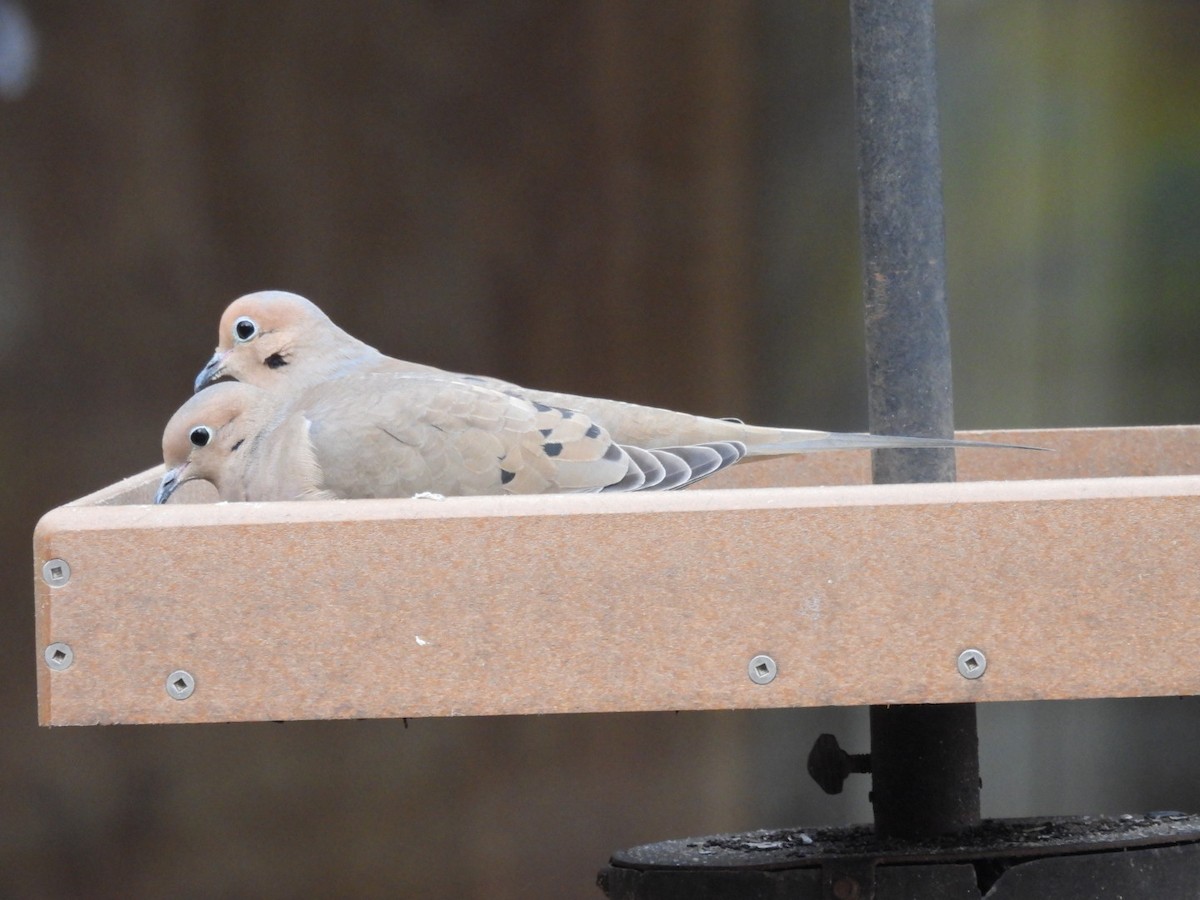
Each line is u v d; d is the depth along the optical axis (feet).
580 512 14.11
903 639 14.07
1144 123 43.14
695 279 47.98
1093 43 42.98
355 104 46.68
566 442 18.88
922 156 18.30
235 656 14.21
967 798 17.07
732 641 14.15
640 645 14.15
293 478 19.20
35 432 46.52
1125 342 43.34
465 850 48.39
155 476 20.52
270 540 14.19
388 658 14.20
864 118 18.47
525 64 47.21
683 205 47.88
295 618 14.20
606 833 48.80
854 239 45.91
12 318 46.06
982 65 43.27
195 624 14.23
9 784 46.83
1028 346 43.37
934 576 14.03
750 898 15.43
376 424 19.13
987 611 14.02
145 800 47.60
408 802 48.62
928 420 18.45
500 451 18.83
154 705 14.26
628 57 47.42
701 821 48.88
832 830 18.21
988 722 44.78
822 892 15.31
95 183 45.98
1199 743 43.83
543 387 48.08
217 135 46.37
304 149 46.62
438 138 47.19
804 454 22.76
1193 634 13.91
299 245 46.83
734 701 14.15
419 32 46.75
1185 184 43.06
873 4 18.24
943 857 15.35
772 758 49.11
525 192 47.60
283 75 46.37
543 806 49.03
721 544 14.08
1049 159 43.21
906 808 17.03
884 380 18.53
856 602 14.07
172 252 46.52
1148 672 13.94
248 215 46.62
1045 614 13.99
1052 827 17.04
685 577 14.11
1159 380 43.29
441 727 48.88
